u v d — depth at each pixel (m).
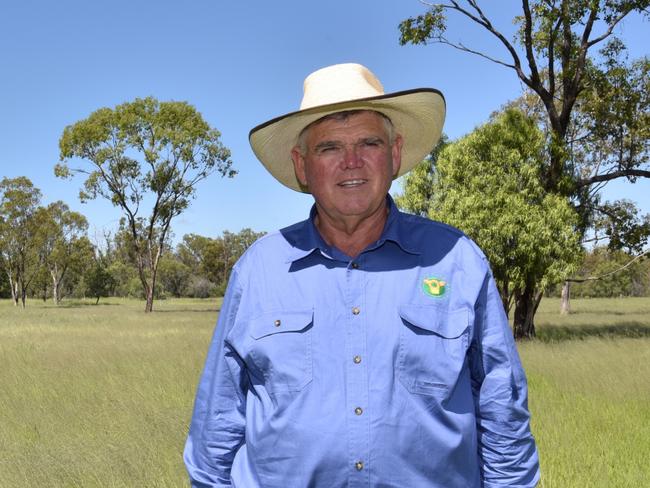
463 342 1.89
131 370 9.82
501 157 16.94
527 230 16.34
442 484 1.84
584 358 11.37
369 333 1.88
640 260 19.62
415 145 2.46
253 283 2.06
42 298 78.62
